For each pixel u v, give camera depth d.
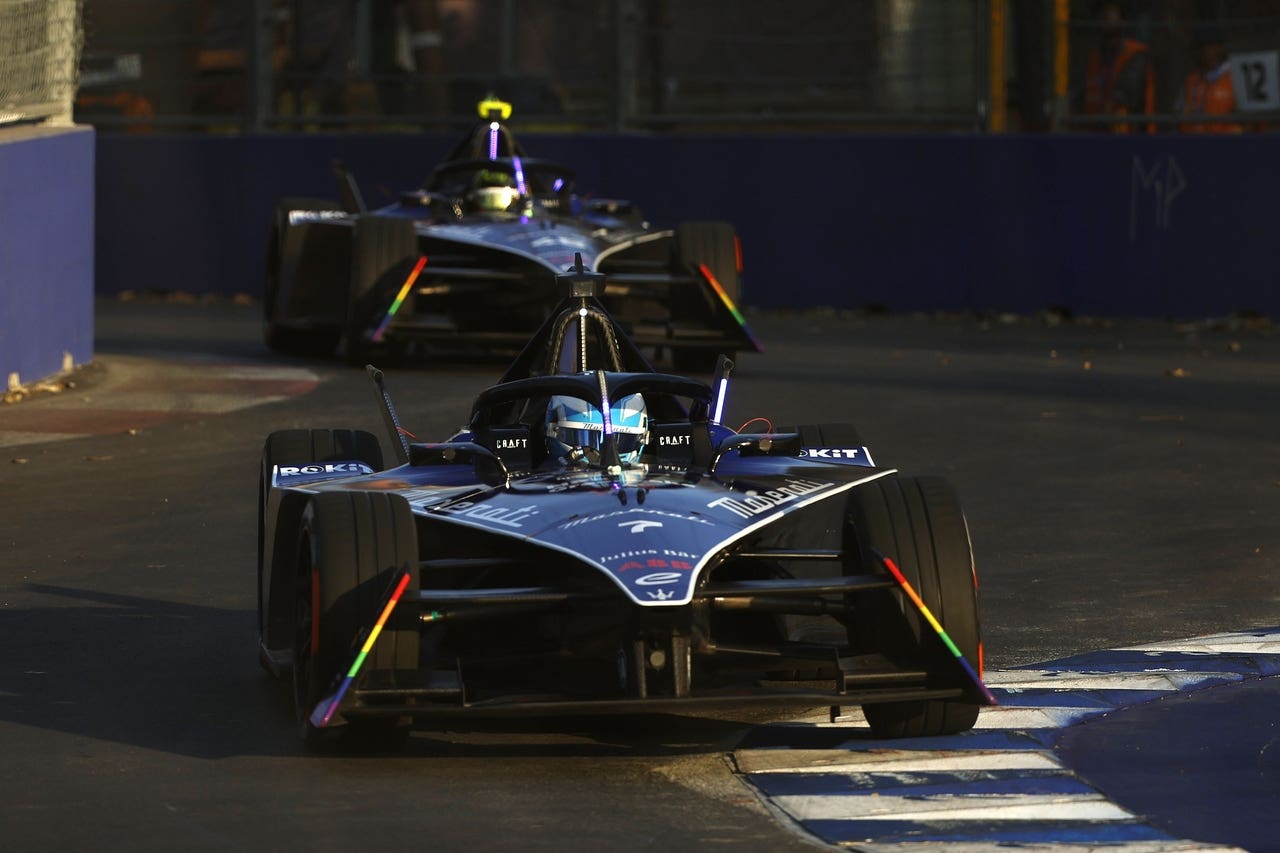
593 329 27.69
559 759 21.50
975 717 22.09
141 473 41.38
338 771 21.00
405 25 89.44
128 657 26.64
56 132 54.12
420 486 23.86
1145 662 26.23
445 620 21.36
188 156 82.50
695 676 22.42
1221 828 18.92
